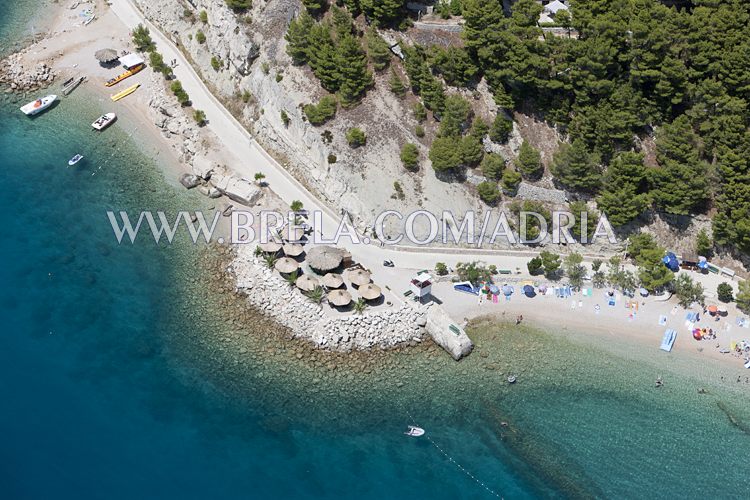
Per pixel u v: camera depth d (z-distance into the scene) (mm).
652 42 115188
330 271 113438
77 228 122438
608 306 113562
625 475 96375
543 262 114562
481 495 93875
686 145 115438
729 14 116750
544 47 118812
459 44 125500
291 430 99125
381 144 122062
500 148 121875
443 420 100938
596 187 119500
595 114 116562
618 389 104938
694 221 118562
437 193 120500
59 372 104250
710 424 101562
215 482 93625
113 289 114500
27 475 93375
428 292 111375
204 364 105625
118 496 91750
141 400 101562
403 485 94250
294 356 106188
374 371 105312
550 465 97125
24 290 113812
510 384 104812
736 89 117312
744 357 108125
